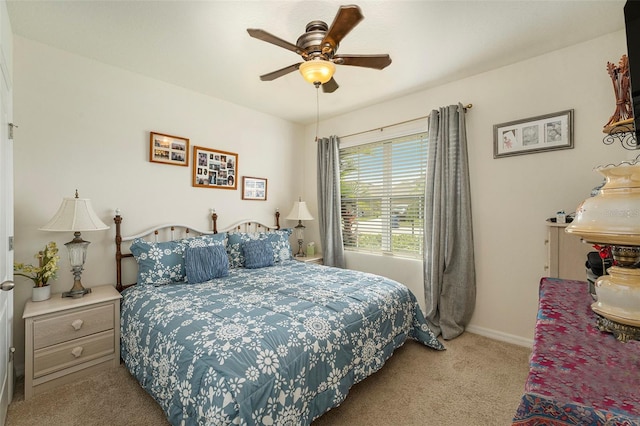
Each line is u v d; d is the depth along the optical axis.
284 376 1.31
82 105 2.36
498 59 2.43
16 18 1.88
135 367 1.83
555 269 1.90
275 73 1.87
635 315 0.50
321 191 4.00
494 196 2.63
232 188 3.42
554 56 2.31
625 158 2.03
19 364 2.04
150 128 2.75
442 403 1.78
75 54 2.32
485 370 2.13
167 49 2.26
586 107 2.18
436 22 1.93
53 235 2.22
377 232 3.54
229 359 1.27
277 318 1.64
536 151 2.38
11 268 1.74
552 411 0.54
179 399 1.33
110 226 2.51
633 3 0.94
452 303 2.77
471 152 2.75
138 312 1.95
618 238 0.47
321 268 2.99
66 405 1.73
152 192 2.77
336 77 2.73
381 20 1.91
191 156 3.06
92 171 2.41
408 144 3.25
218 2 1.74
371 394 1.86
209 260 2.57
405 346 2.50
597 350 0.72
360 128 3.65
